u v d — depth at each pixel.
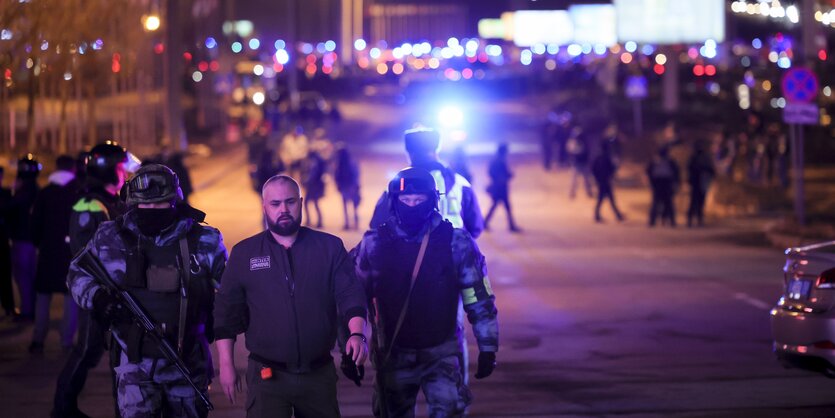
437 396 13.52
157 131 82.38
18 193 27.77
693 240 48.72
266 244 12.47
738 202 59.59
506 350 24.83
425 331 13.48
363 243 13.63
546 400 19.81
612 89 149.50
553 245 47.09
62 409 17.75
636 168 82.31
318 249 12.50
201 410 13.01
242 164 85.38
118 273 12.77
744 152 71.44
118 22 69.88
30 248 27.97
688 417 18.53
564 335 26.69
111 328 12.88
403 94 162.62
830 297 18.59
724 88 115.06
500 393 20.44
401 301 13.46
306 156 63.94
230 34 125.81
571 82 175.75
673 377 21.81
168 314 12.80
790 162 76.50
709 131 106.31
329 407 12.63
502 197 52.50
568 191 71.50
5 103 66.25
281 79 156.00
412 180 13.44
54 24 60.12
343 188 51.97
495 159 52.50
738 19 176.12
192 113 116.25
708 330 27.25
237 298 12.48
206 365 13.19
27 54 56.47
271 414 12.46
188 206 13.00
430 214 13.57
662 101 136.50
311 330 12.39
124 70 73.12
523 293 33.75
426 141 16.44
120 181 17.64
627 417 18.55
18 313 28.86
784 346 19.12
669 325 27.98
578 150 67.12
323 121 122.44
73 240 17.61
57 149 70.50
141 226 12.73
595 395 20.23
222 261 13.02
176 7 73.44
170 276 12.75
